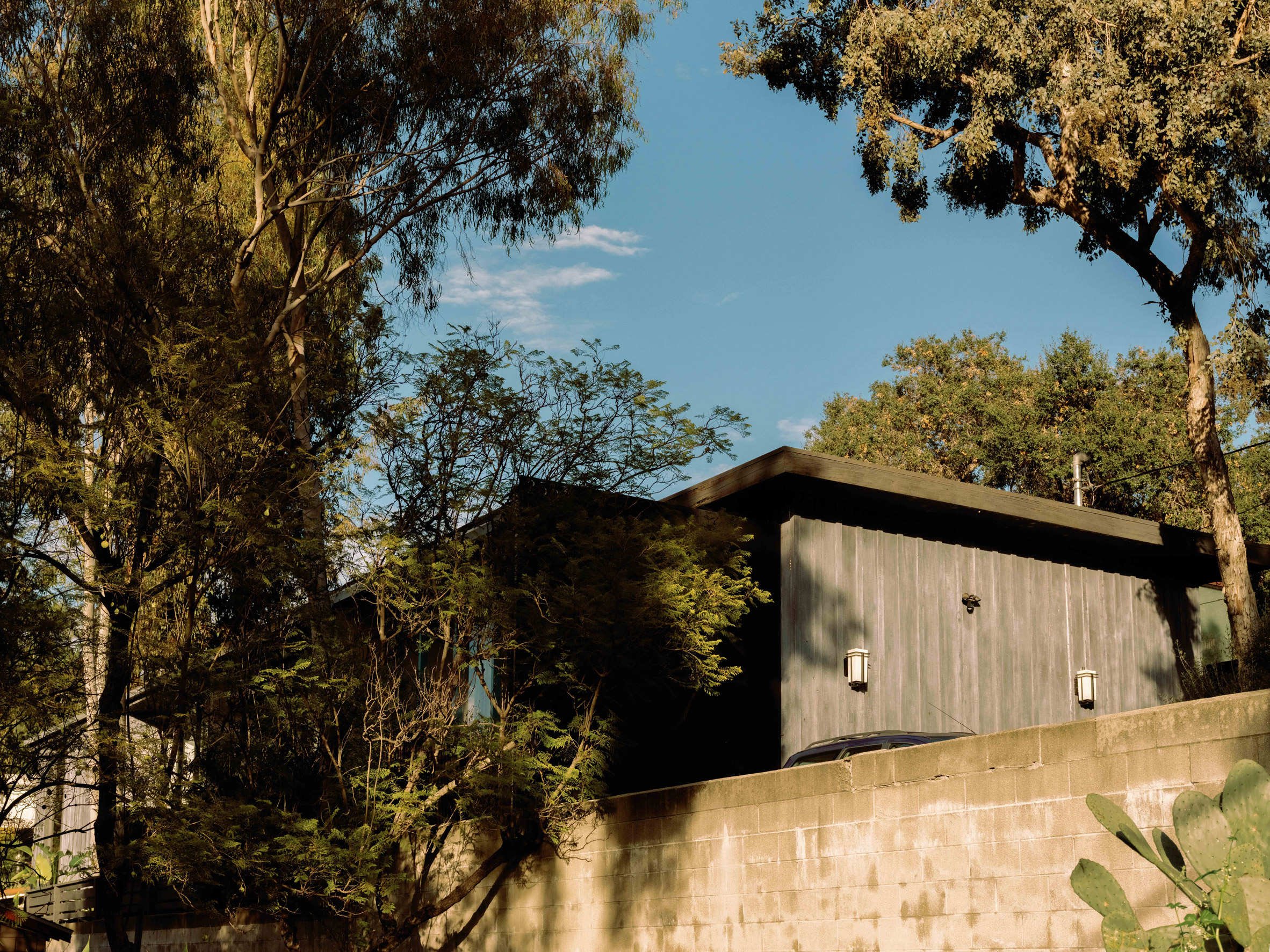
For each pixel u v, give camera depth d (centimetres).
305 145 1773
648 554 1109
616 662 1140
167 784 1137
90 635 1215
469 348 1191
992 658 1515
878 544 1468
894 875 721
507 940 1109
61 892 2228
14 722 1177
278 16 1638
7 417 1341
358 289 1903
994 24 1853
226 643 1199
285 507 1201
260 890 1189
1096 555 1664
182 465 1199
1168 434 3359
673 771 1302
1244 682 1586
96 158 1578
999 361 4075
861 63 2019
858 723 1394
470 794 1089
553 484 1182
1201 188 1725
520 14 1708
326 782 1157
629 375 1173
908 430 4044
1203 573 1805
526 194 1855
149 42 1650
